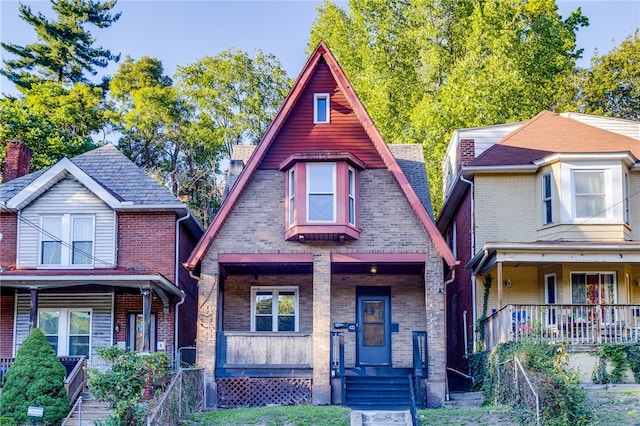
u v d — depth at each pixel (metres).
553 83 40.88
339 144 23.94
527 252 23.16
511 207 26.30
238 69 50.28
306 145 23.97
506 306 21.53
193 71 50.66
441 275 22.81
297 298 26.12
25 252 25.53
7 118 40.41
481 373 23.39
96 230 25.70
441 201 35.12
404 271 25.42
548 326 22.38
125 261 25.64
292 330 25.91
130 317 25.97
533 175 26.45
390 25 38.69
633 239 26.00
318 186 23.06
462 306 28.33
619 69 43.41
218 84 50.09
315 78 24.41
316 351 22.48
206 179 48.59
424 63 37.81
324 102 24.34
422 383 22.22
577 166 25.44
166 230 25.86
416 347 22.27
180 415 19.11
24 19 54.94
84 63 55.59
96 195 25.81
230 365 22.58
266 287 26.16
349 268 24.86
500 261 23.09
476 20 35.59
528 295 25.69
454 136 30.03
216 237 23.42
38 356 20.88
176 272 25.64
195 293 28.67
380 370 22.98
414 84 37.81
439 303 22.59
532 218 26.19
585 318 23.78
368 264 23.61
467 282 27.19
